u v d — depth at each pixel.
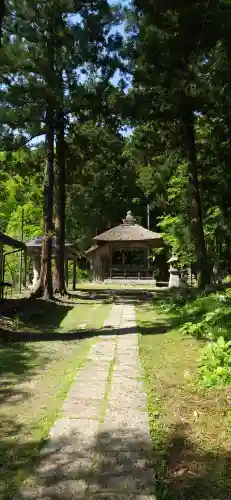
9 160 16.94
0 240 10.47
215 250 20.95
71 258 21.12
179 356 6.03
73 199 29.48
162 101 13.75
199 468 2.88
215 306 8.99
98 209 36.06
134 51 12.92
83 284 29.69
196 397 4.26
